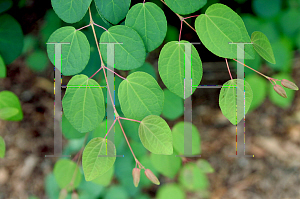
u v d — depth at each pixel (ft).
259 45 2.31
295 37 2.87
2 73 2.52
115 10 2.30
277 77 2.96
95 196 3.08
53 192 3.39
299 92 4.87
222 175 5.08
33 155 5.27
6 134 5.34
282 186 4.99
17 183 5.02
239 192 4.89
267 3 2.85
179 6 2.27
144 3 2.29
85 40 2.29
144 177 3.01
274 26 2.88
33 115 5.45
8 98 2.53
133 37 2.28
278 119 5.44
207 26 2.27
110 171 2.56
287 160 5.18
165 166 2.57
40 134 5.41
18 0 2.84
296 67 4.36
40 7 2.96
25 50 3.52
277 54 2.90
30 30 3.13
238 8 2.88
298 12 2.85
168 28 2.85
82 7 2.27
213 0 2.77
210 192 4.86
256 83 2.84
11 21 2.60
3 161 5.16
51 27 2.92
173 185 2.74
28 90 5.42
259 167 5.20
